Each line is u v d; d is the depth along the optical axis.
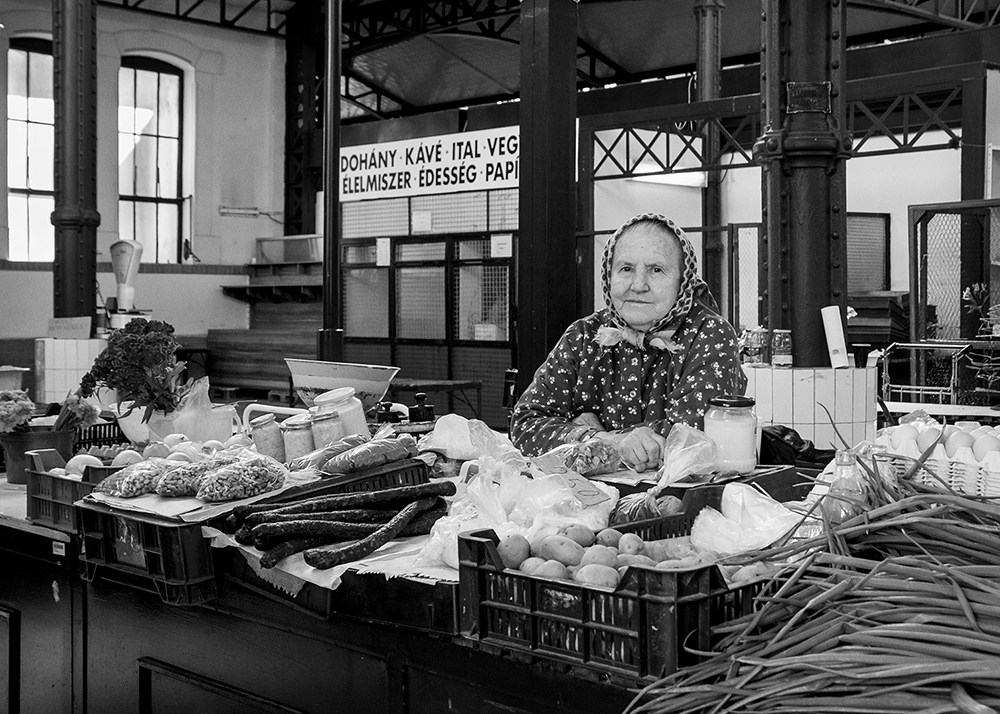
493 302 12.70
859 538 1.58
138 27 16.19
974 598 1.35
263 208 17.56
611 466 2.56
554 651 1.63
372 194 13.64
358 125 14.55
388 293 13.72
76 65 8.34
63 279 8.38
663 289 2.89
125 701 2.59
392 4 16.34
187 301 16.52
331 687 2.12
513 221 12.47
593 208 11.52
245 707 2.27
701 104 10.55
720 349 2.88
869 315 11.80
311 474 2.47
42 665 2.82
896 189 13.27
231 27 16.67
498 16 15.55
